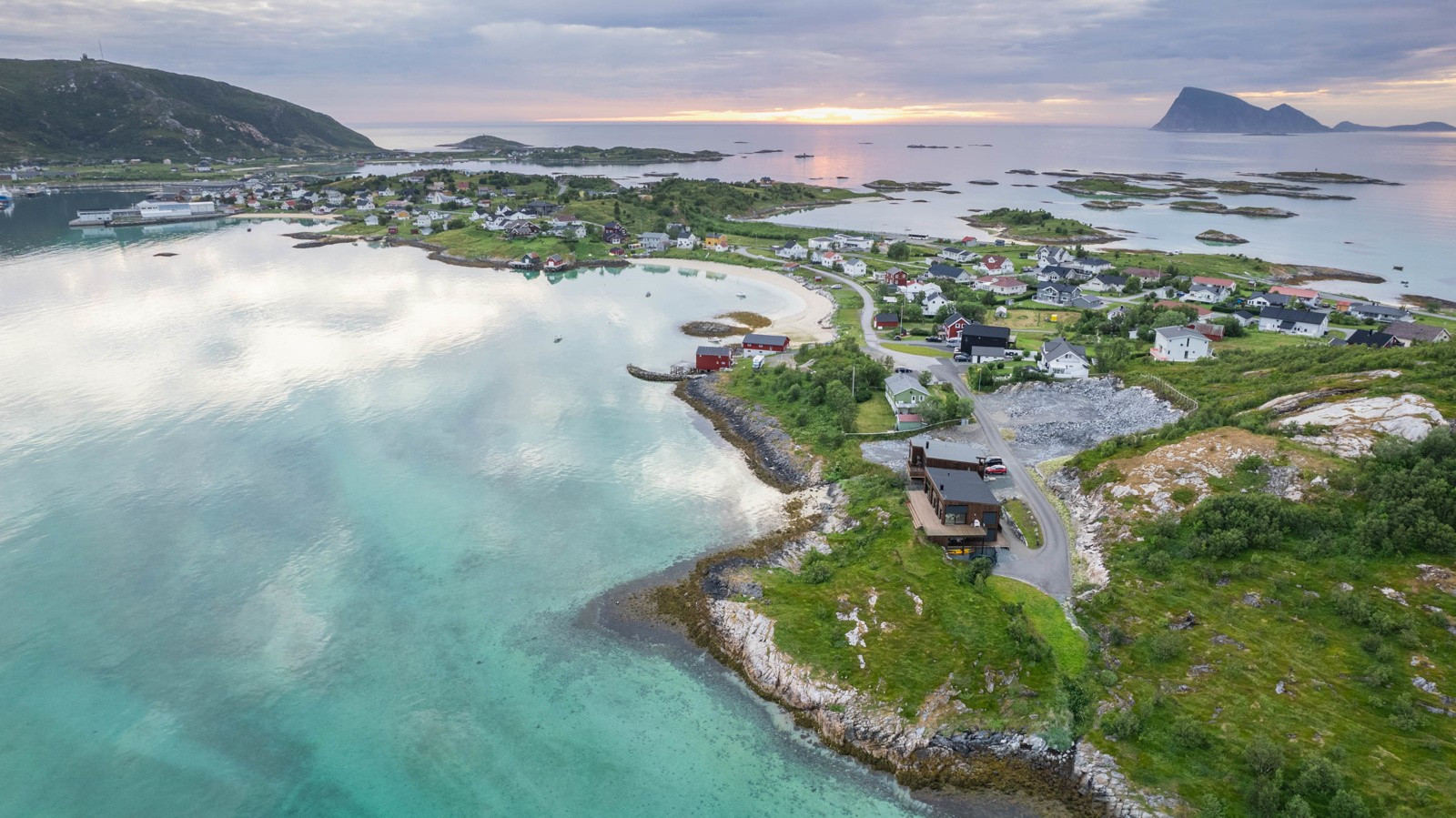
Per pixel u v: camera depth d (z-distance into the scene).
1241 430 61.75
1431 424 55.31
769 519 64.00
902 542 55.84
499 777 39.56
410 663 47.31
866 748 40.97
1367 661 41.28
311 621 50.88
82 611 51.38
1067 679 43.16
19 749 40.66
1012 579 52.31
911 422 77.69
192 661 47.19
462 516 63.78
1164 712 40.28
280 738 41.88
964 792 38.41
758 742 41.88
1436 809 32.62
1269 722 38.62
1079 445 72.81
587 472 71.94
